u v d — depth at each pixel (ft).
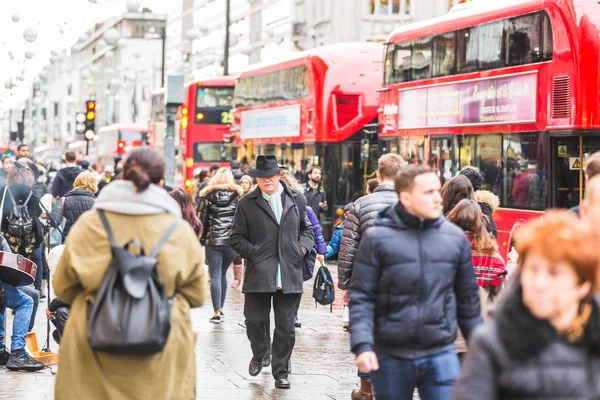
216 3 314.96
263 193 40.75
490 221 39.22
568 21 62.49
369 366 23.82
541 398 14.75
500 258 32.91
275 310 40.91
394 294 24.34
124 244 22.18
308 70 104.83
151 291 21.59
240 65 292.61
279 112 112.57
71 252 22.24
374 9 203.82
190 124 158.51
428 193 24.35
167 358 22.31
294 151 108.06
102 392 22.17
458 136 75.46
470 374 14.99
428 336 24.27
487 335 14.99
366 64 104.06
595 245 14.47
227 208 58.23
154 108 200.23
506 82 69.05
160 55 490.90
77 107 577.02
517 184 67.56
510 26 68.74
